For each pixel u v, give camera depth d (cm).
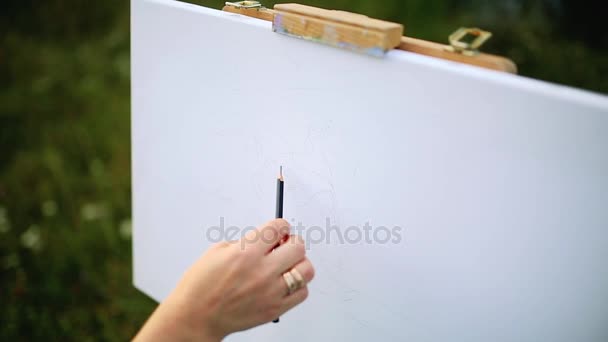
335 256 66
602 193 46
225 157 74
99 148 199
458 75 50
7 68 229
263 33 64
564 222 48
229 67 69
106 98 212
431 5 168
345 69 58
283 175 68
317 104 61
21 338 145
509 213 51
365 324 66
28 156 200
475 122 50
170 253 89
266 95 66
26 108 215
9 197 185
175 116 79
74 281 161
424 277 59
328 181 63
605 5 139
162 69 78
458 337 58
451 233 55
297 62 62
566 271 50
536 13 151
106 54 223
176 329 52
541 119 47
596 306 49
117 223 176
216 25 69
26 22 239
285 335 76
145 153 86
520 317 54
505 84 48
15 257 166
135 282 99
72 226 176
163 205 87
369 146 58
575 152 46
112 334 147
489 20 158
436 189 55
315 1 167
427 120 53
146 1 77
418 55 54
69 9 234
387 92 55
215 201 78
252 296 54
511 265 52
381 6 172
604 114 44
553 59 146
